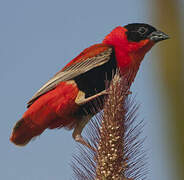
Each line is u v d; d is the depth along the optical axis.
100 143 7.27
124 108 7.41
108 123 7.29
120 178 7.09
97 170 7.20
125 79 7.84
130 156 7.20
